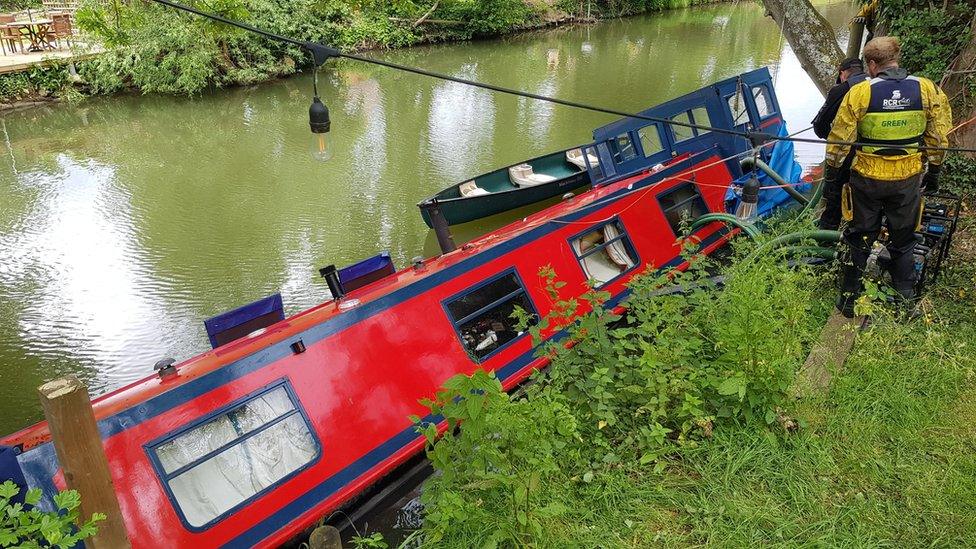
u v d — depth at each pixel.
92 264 10.48
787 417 4.38
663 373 4.70
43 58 19.66
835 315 5.32
